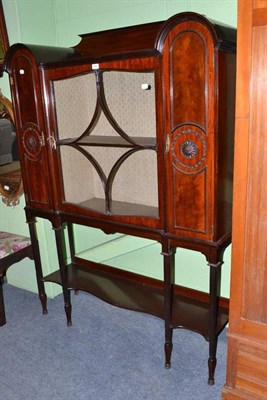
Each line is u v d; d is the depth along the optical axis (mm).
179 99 1475
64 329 2273
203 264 2186
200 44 1367
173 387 1786
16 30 2182
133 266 2475
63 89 1941
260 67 1208
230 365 1589
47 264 2551
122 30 1954
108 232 1923
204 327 1813
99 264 2580
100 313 2434
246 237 1400
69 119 2014
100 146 1816
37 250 2320
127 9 2057
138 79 1852
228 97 1465
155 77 1515
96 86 1804
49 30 2322
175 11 1907
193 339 2125
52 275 2402
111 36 1989
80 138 1905
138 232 1800
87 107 2039
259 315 1455
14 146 2453
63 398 1746
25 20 2189
